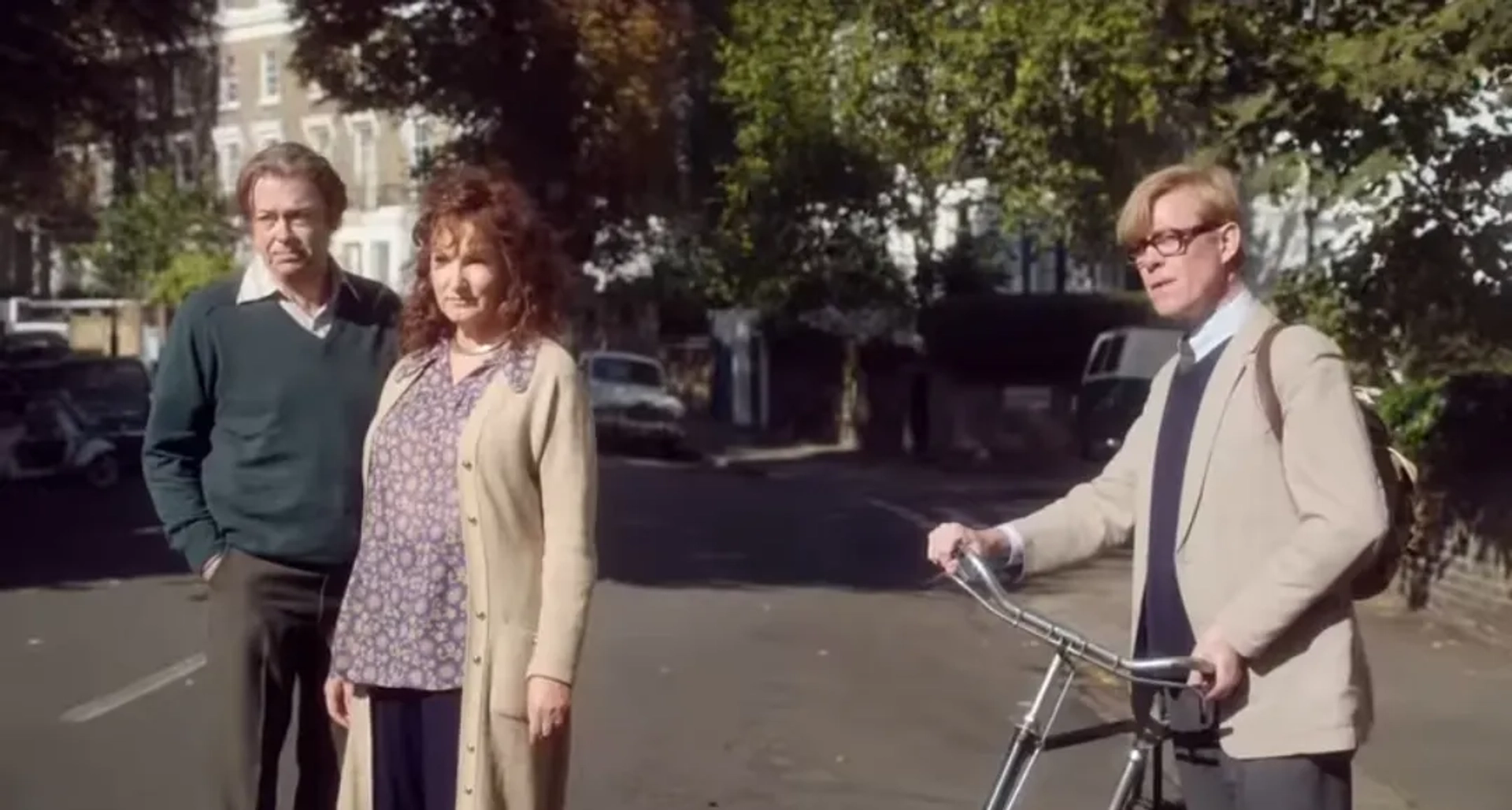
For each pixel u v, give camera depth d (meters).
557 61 31.55
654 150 34.78
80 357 38.91
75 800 9.34
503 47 31.19
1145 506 5.02
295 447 6.59
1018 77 30.70
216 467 6.62
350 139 64.25
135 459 32.97
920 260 43.00
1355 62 14.17
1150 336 34.53
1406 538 4.95
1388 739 11.10
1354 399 4.75
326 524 6.58
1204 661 4.59
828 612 17.00
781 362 47.72
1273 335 4.84
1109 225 33.25
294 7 31.48
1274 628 4.60
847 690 12.94
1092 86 28.19
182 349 6.63
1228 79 15.59
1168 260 4.95
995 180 33.97
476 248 5.43
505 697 5.34
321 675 6.73
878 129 35.66
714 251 45.00
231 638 6.57
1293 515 4.76
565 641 5.32
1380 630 14.98
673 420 41.56
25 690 12.56
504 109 32.16
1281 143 15.42
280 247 6.56
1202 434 4.86
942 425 40.00
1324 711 4.67
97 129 27.33
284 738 6.78
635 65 32.09
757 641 15.20
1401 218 16.28
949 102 33.59
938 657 14.45
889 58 34.19
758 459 41.22
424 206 5.62
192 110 59.94
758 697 12.59
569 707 5.39
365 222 63.09
